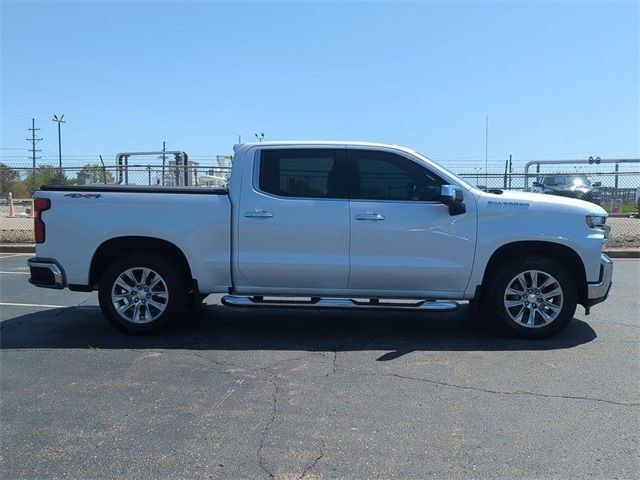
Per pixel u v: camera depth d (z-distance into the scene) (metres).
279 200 6.08
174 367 5.27
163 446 3.72
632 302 8.01
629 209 26.44
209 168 15.41
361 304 6.08
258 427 3.98
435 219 6.00
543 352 5.69
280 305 6.11
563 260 6.24
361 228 6.01
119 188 6.24
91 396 4.56
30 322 7.00
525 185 15.46
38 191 6.28
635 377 4.95
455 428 3.95
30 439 3.82
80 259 6.18
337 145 6.17
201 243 6.11
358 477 3.32
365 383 4.83
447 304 6.07
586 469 3.40
